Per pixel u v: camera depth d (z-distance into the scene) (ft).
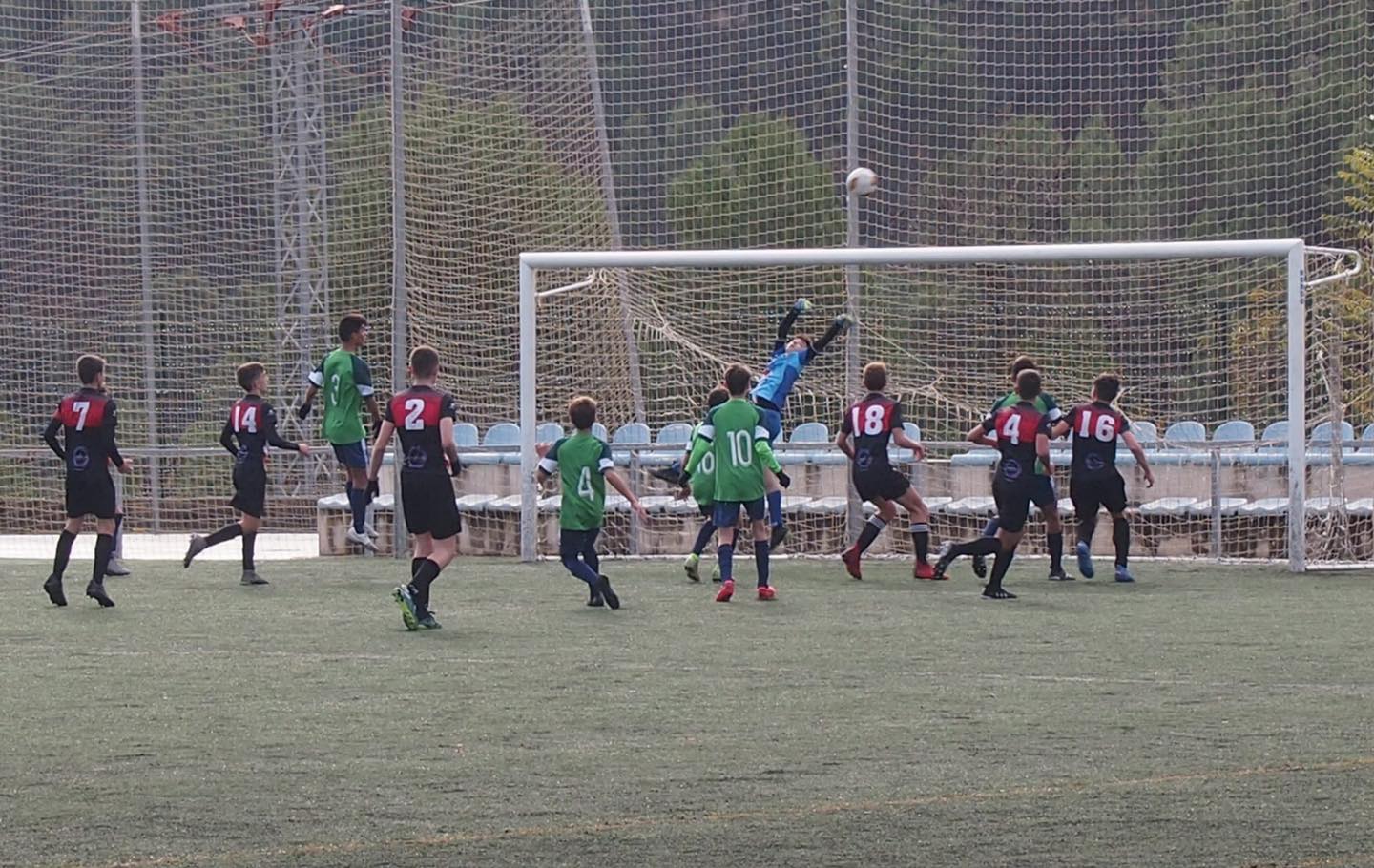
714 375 130.72
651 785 39.06
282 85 157.58
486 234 134.82
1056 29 161.38
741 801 37.37
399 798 37.81
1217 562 99.45
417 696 51.88
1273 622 70.08
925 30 163.53
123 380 150.92
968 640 64.64
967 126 144.15
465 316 131.23
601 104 144.77
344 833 34.76
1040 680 54.60
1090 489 88.53
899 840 33.88
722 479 79.10
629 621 71.36
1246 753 42.39
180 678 55.93
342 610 76.48
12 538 130.93
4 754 43.11
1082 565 89.81
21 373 155.84
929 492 114.42
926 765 41.14
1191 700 50.49
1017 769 40.60
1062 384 126.52
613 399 130.31
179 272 159.94
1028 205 144.36
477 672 57.06
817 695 51.75
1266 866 31.83
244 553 90.17
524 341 101.24
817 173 137.69
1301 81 137.18
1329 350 102.68
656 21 175.11
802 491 112.16
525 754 42.80
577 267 100.01
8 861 32.83
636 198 143.13
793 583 88.28
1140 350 134.41
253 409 89.66
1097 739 44.32
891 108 163.73
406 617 68.08
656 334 131.44
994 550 87.51
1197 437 118.93
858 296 114.32
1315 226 139.95
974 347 130.41
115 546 95.40
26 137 168.96
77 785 39.34
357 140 153.07
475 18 150.92
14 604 79.92
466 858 32.81
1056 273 144.77
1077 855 32.73
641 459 111.34
